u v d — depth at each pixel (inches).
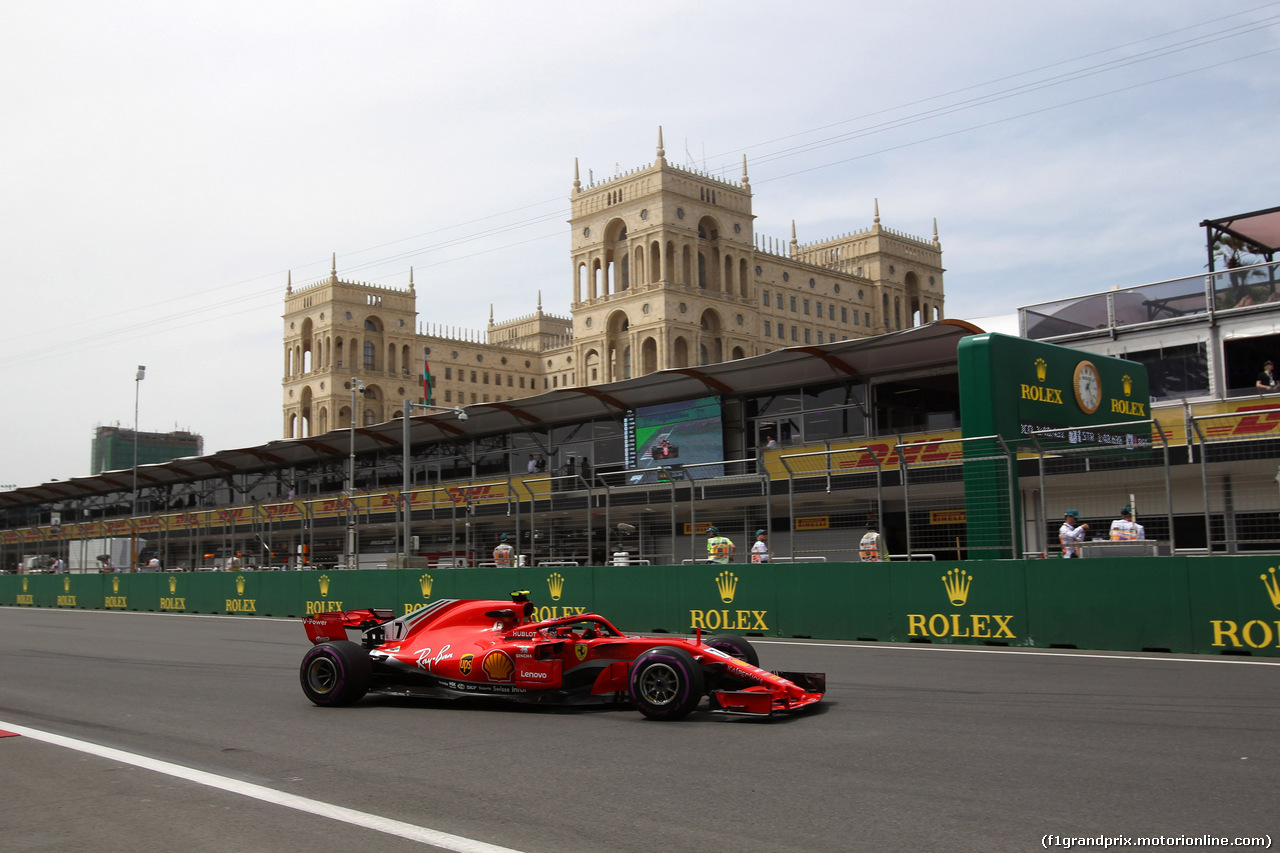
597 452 1491.1
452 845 214.1
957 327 1008.9
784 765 284.7
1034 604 601.3
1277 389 949.8
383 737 347.6
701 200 3624.5
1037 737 317.4
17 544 1777.8
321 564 1261.1
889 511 759.7
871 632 669.9
